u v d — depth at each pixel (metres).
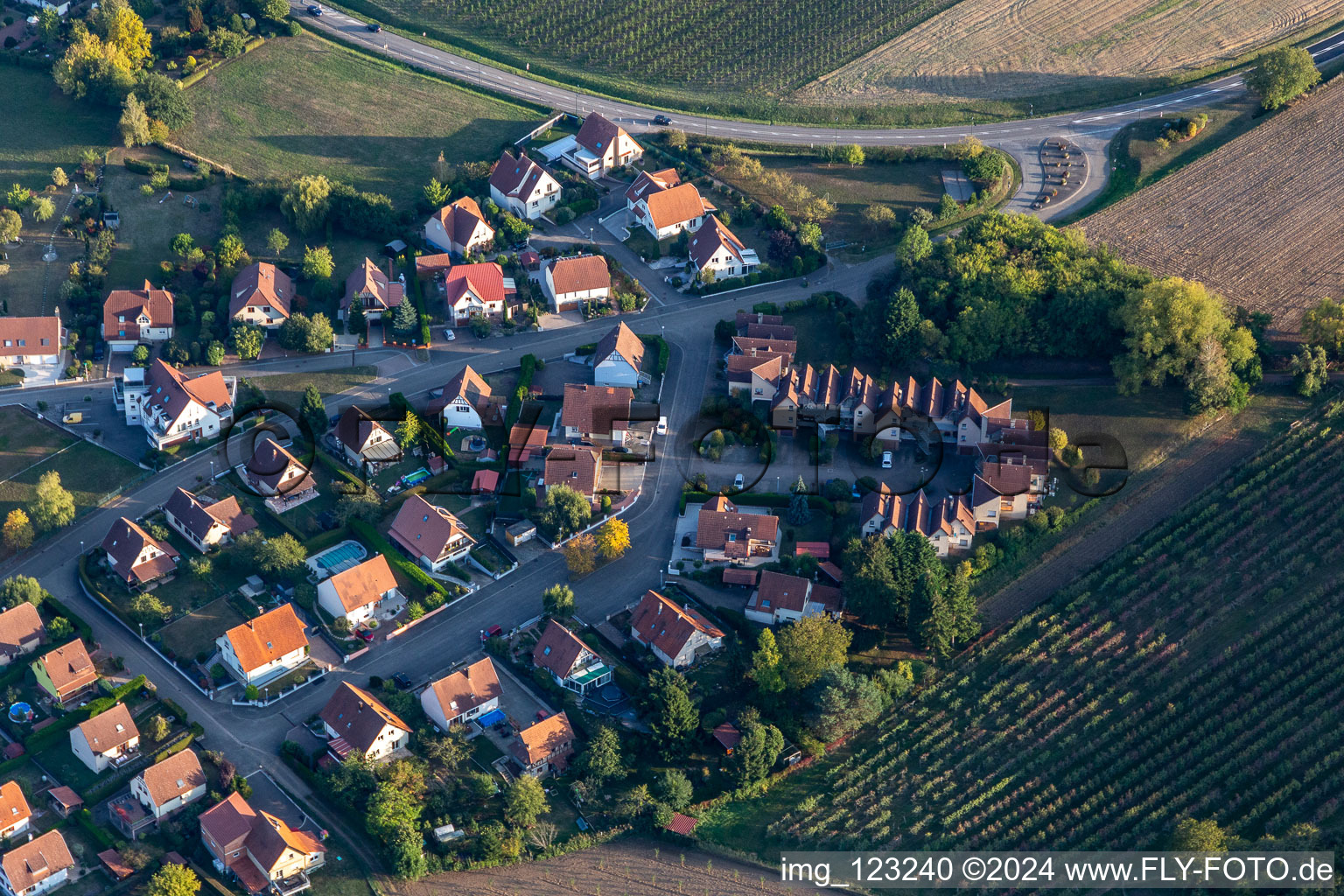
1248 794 169.62
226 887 159.12
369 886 160.88
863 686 176.62
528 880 162.88
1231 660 185.12
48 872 157.62
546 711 180.00
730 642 188.50
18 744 172.88
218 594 192.62
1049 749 176.00
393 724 171.62
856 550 191.50
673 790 168.25
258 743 175.25
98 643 185.88
